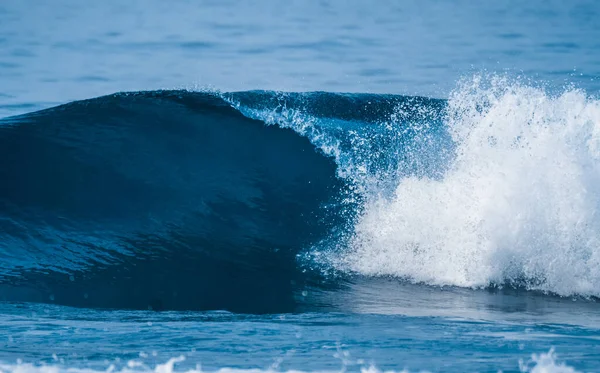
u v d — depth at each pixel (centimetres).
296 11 15862
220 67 10369
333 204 4244
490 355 2025
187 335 2322
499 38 12700
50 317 2733
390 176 4375
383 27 13938
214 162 4541
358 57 11019
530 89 4350
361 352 2067
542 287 3556
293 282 3519
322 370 1848
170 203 4166
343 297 3319
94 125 4675
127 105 4922
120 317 2766
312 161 4616
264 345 2167
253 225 4097
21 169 4203
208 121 4853
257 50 11544
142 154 4494
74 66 10312
